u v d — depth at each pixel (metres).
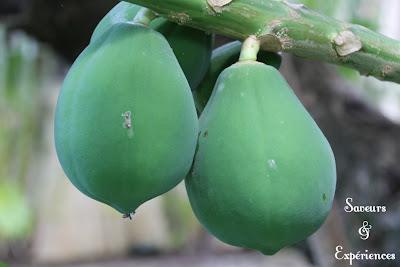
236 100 0.89
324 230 1.66
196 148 0.90
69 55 1.97
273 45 0.92
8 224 3.33
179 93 0.87
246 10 0.90
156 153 0.85
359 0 1.60
